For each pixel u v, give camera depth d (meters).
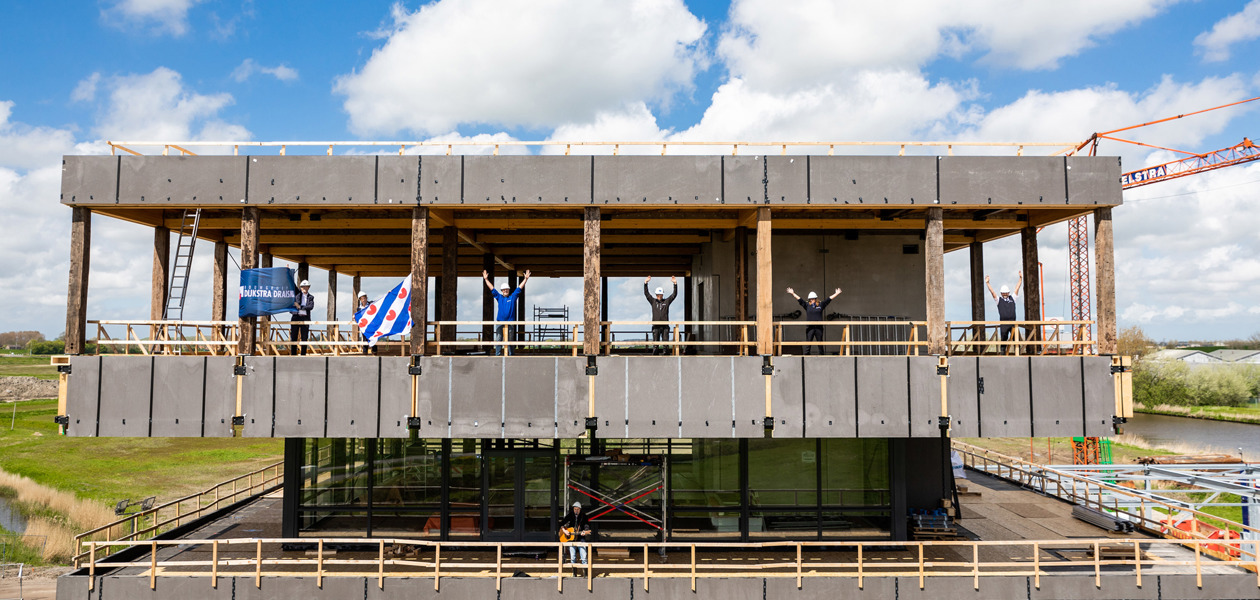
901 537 16.16
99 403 13.94
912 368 14.22
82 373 13.97
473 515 16.22
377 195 14.43
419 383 14.05
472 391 14.02
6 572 26.22
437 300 27.55
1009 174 14.59
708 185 14.47
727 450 16.31
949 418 14.14
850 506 16.31
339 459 16.39
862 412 14.10
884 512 16.31
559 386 14.02
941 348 14.38
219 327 16.38
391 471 16.38
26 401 88.75
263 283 14.30
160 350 15.25
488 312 22.48
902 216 16.41
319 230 19.12
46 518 33.09
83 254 14.29
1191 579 13.81
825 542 15.57
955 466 25.97
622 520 16.23
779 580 13.75
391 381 14.08
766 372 14.07
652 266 27.14
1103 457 48.28
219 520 19.11
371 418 14.01
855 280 18.80
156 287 16.17
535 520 16.12
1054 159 14.65
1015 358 14.31
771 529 16.23
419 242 14.48
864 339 18.52
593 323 14.22
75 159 14.21
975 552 13.76
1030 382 14.29
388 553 15.66
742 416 14.02
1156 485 36.44
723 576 13.73
